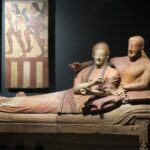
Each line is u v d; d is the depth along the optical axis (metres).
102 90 3.12
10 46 3.87
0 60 3.96
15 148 3.69
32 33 3.84
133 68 3.25
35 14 3.85
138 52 3.31
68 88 3.86
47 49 3.82
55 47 3.90
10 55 3.88
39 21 3.84
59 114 3.17
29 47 3.85
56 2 3.90
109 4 3.83
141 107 2.98
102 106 3.05
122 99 3.08
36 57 3.84
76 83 3.37
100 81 3.14
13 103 3.29
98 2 3.85
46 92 3.90
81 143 3.30
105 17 3.84
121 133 3.01
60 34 3.89
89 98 3.18
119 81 3.32
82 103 3.16
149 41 3.75
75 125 3.12
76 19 3.88
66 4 3.89
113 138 3.16
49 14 3.90
